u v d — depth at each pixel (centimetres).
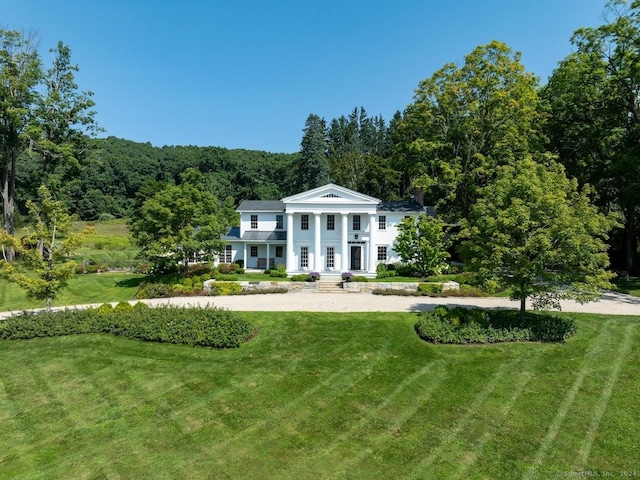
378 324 1858
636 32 2931
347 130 12312
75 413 1160
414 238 3350
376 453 951
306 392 1259
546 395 1202
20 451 984
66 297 2919
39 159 4369
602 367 1364
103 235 7162
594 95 3262
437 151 3753
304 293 2928
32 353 1628
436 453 948
